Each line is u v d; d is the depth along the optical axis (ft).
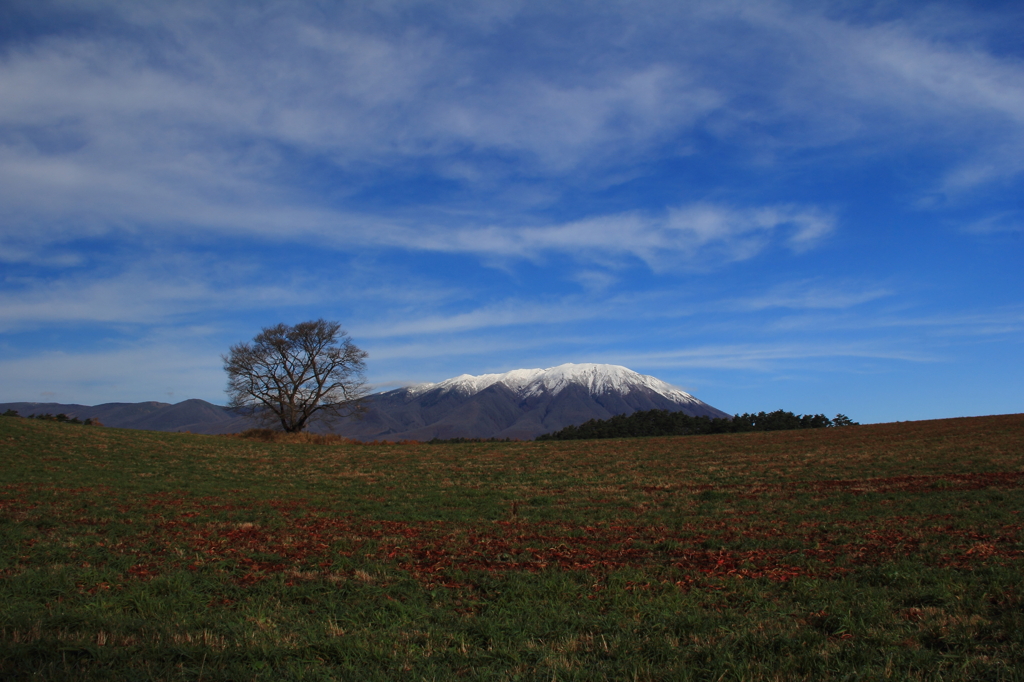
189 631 27.02
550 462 126.00
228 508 67.00
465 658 24.63
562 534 53.67
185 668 22.54
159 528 54.08
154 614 29.63
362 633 27.35
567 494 81.10
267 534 52.44
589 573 39.40
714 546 47.42
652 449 149.07
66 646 23.66
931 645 25.38
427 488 88.43
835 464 106.52
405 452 147.95
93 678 21.54
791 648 25.03
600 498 77.05
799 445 145.28
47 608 29.89
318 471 109.70
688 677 22.35
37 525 54.34
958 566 38.24
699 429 331.16
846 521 56.39
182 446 135.23
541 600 33.37
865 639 26.14
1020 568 36.17
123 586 35.01
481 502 73.92
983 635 25.88
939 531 49.21
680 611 30.73
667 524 57.88
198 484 87.76
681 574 38.73
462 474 107.04
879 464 103.65
